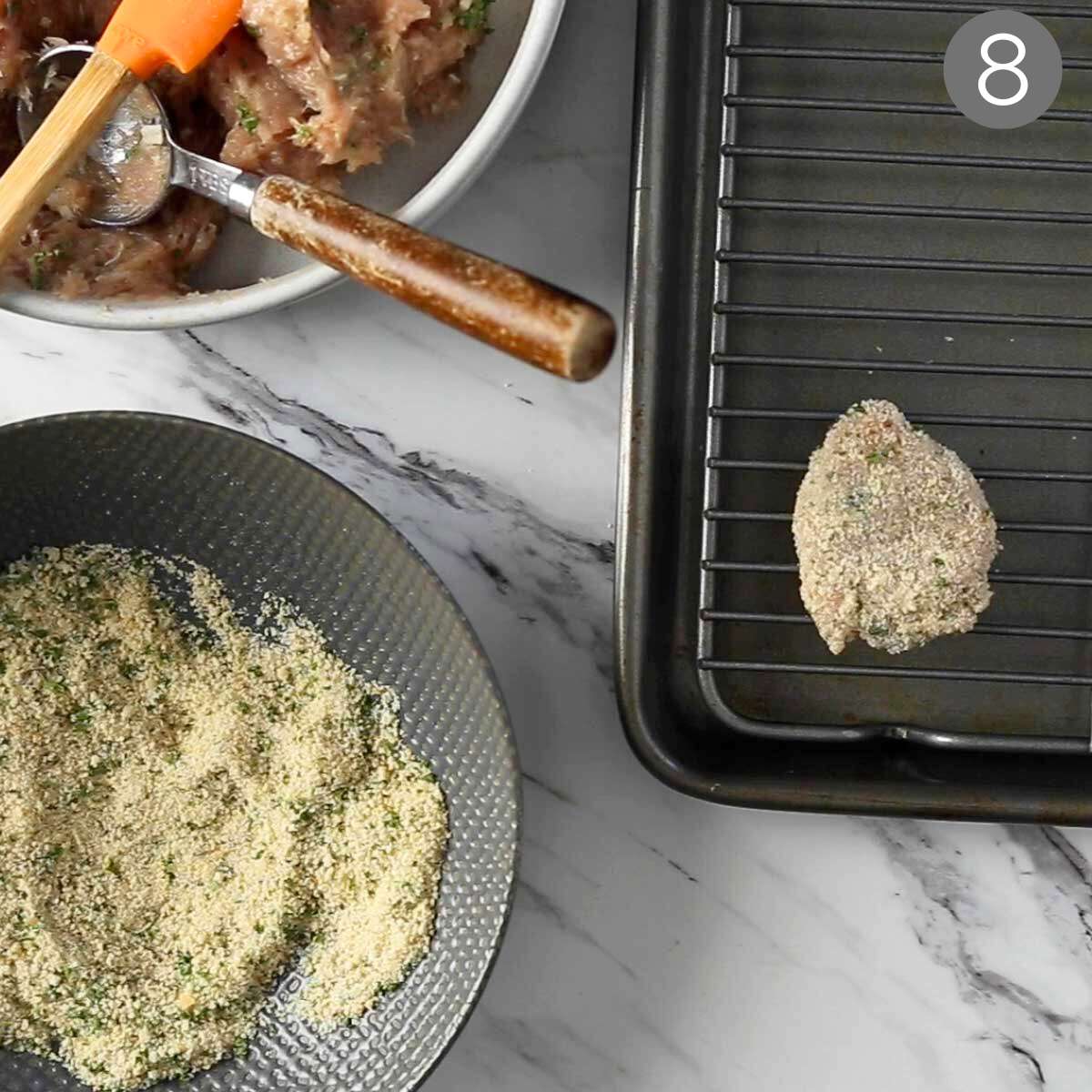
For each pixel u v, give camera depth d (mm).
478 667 880
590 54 956
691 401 960
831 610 880
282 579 946
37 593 940
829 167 953
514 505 979
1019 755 955
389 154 918
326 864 936
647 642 910
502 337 685
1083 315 950
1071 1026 965
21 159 811
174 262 912
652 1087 979
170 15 799
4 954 915
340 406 979
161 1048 920
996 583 957
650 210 885
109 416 875
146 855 938
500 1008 983
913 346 955
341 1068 920
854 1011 975
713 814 978
